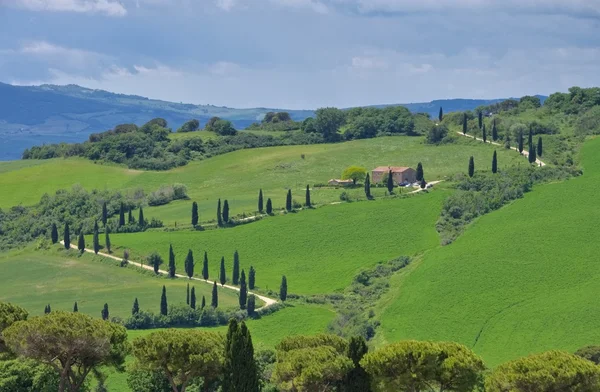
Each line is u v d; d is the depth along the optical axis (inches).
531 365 4338.1
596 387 4296.3
